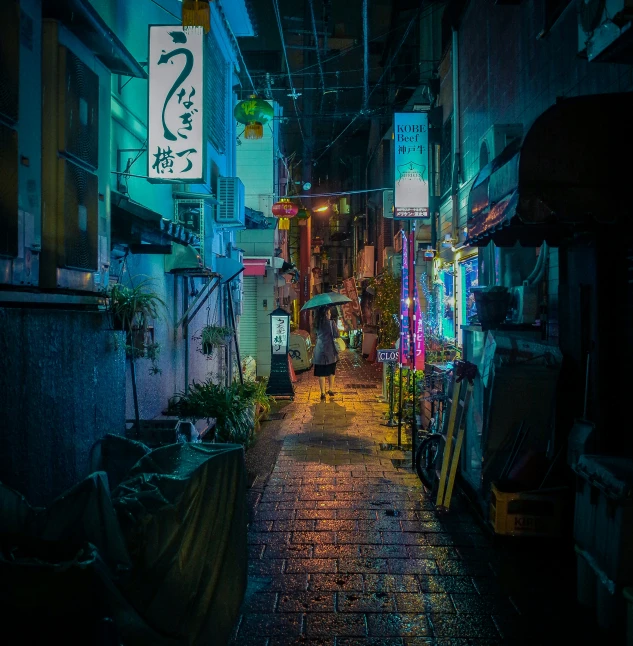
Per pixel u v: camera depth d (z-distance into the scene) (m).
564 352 6.54
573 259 6.31
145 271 8.49
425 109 17.12
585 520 4.96
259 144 21.69
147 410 8.48
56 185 4.73
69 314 4.50
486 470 6.61
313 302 16.80
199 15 5.80
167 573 3.27
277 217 19.75
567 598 5.15
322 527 6.88
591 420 5.82
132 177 8.66
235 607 4.00
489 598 5.14
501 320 7.72
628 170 5.04
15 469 3.67
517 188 5.10
